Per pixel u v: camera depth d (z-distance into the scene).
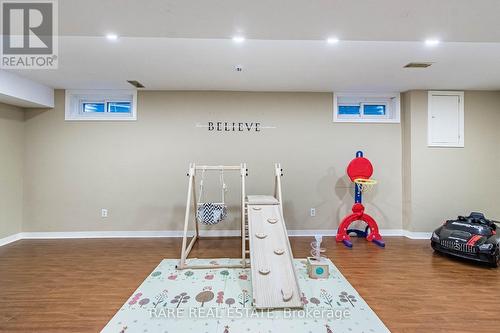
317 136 4.30
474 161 4.11
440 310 2.19
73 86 3.97
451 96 4.10
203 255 3.43
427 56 2.83
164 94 4.23
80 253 3.46
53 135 4.14
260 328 1.96
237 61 2.98
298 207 4.30
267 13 1.88
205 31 2.16
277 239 2.73
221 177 4.23
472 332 1.92
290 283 2.36
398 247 3.71
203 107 4.25
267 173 4.29
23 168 4.12
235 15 1.91
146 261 3.21
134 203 4.22
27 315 2.10
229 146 4.28
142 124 4.22
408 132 4.17
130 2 1.73
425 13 1.86
